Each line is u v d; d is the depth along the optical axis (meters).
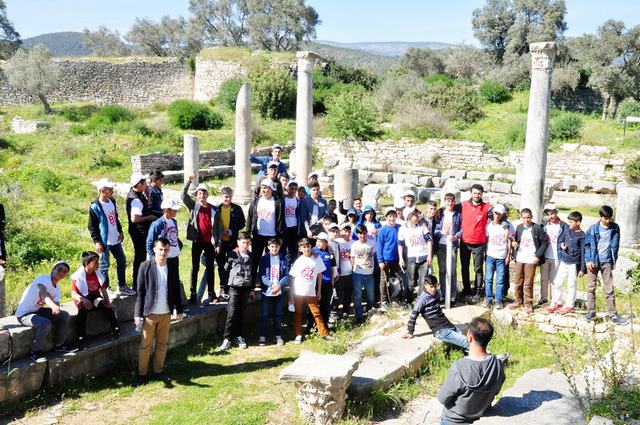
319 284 8.80
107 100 42.06
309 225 10.48
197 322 8.95
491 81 39.09
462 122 32.06
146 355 7.38
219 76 41.38
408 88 35.78
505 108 35.38
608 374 6.03
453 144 27.31
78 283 7.43
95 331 7.82
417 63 56.38
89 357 7.47
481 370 4.80
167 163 25.28
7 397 6.63
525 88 38.53
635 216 13.30
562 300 9.69
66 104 39.06
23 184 19.89
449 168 27.31
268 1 52.88
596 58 39.56
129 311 8.41
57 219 16.05
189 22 59.16
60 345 7.25
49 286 7.25
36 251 12.31
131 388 7.26
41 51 37.00
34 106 37.50
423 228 9.57
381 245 9.77
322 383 6.07
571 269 8.91
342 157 29.25
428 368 7.61
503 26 47.97
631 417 5.00
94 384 7.34
